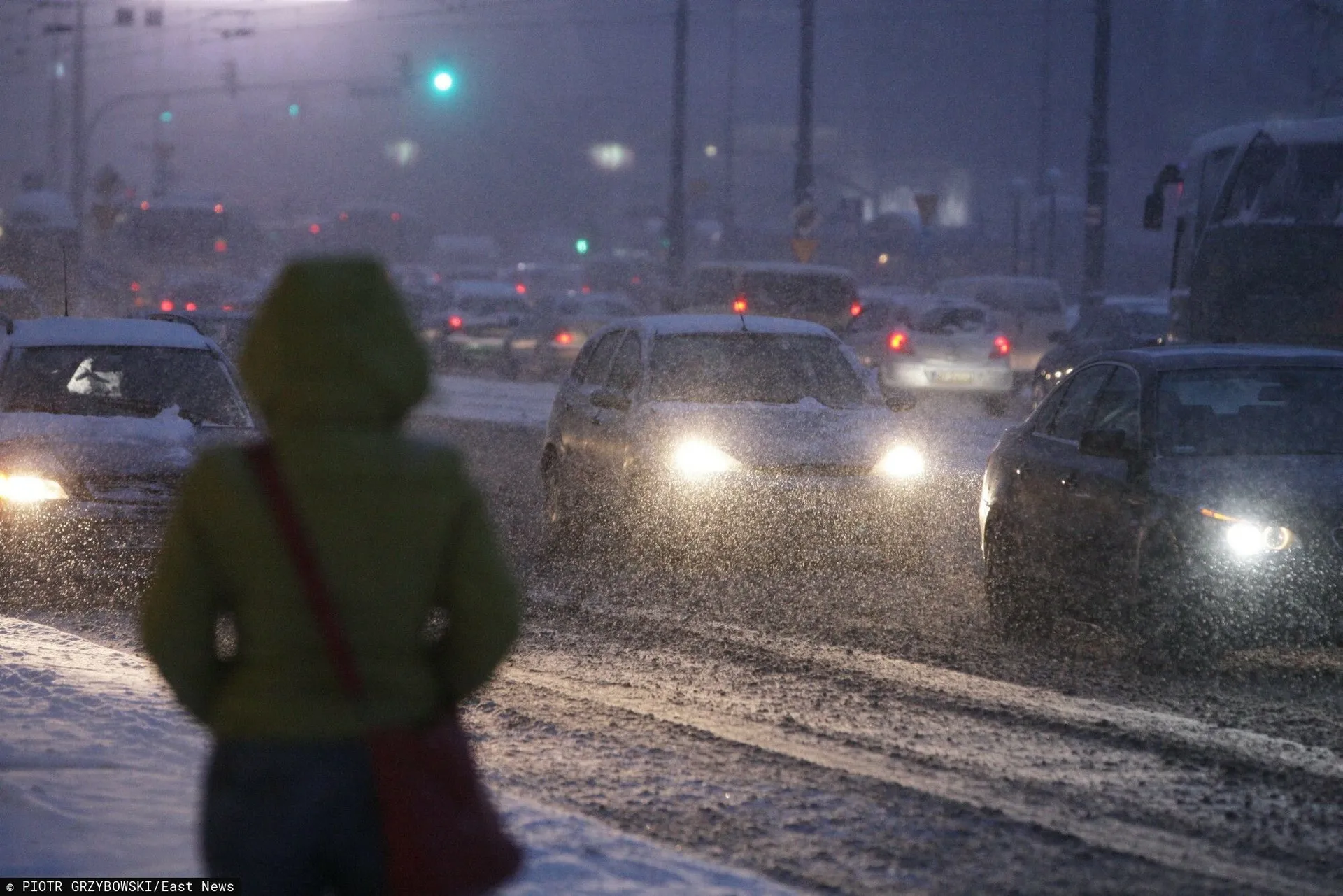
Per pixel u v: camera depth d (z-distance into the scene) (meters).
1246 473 31.80
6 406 45.06
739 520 44.12
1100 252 133.12
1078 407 36.97
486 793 11.47
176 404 46.31
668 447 44.72
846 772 25.16
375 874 10.95
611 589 42.16
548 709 29.48
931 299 111.81
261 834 10.79
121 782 22.50
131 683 29.38
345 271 11.33
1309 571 30.30
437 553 11.18
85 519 41.38
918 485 44.84
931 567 44.97
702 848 21.25
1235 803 23.48
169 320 55.69
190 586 11.02
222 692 11.15
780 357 49.19
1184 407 33.81
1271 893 19.69
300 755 10.83
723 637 36.00
